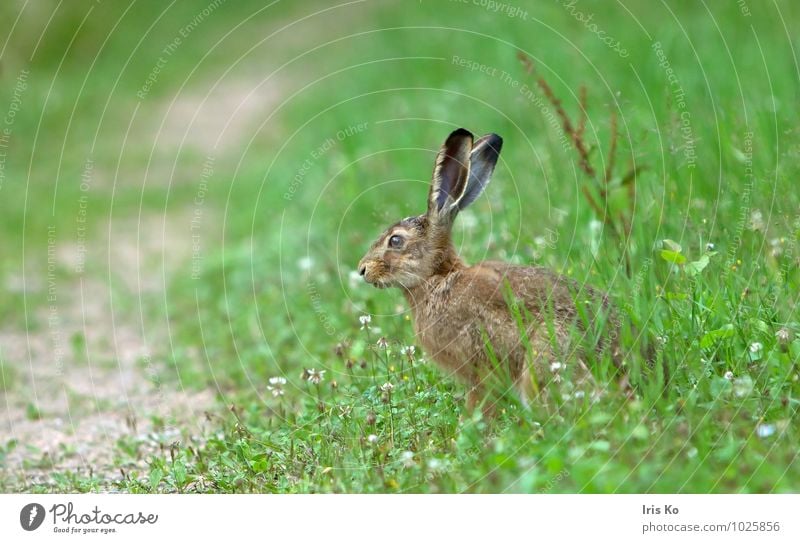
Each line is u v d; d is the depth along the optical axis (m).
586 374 7.98
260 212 19.11
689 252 9.75
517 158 15.59
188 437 10.09
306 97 27.02
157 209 21.23
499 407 8.49
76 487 9.07
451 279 9.27
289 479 8.39
